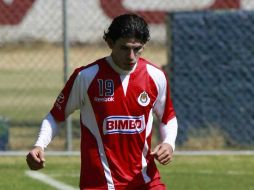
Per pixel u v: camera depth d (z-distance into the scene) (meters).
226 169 31.42
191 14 36.41
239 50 36.59
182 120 36.38
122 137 16.22
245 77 36.66
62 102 16.47
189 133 36.44
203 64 36.44
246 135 36.66
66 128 34.56
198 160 33.50
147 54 74.25
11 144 36.53
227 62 36.56
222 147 36.47
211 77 36.50
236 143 36.66
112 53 16.17
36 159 15.77
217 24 36.44
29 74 64.56
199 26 36.38
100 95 16.22
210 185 27.92
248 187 27.59
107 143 16.20
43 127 16.47
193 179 29.12
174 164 32.44
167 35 37.12
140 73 16.31
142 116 16.30
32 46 73.88
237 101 36.62
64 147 35.91
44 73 65.25
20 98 52.31
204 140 36.50
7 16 55.12
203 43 36.44
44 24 72.94
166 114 16.77
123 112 16.20
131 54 15.77
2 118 35.47
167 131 16.72
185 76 36.38
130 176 16.20
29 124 42.22
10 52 73.50
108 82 16.22
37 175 29.84
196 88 36.41
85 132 16.38
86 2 71.44
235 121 36.59
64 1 33.88
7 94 54.06
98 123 16.23
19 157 33.78
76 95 16.39
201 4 69.25
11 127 41.31
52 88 57.25
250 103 36.69
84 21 72.06
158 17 59.00
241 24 36.59
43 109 48.09
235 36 36.59
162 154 15.91
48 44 73.62
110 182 16.14
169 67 36.66
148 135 16.38
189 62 36.41
